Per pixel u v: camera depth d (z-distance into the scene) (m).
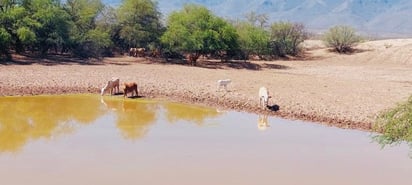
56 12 55.16
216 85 36.94
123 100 31.56
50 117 26.31
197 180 16.83
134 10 65.06
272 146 21.44
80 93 33.44
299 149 21.06
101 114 27.42
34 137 22.11
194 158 19.34
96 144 21.06
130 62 56.12
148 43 64.44
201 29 60.50
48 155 19.28
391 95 34.66
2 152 19.59
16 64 45.34
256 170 18.09
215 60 65.19
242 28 77.06
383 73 57.16
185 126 24.97
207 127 24.81
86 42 59.91
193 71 48.91
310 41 101.94
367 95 34.28
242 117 27.41
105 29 65.19
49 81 35.78
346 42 86.25
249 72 52.41
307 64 70.50
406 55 73.94
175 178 16.97
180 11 67.62
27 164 18.11
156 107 29.84
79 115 26.98
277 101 30.42
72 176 16.89
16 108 28.39
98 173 17.27
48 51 58.03
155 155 19.61
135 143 21.39
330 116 26.77
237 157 19.64
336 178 17.50
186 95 32.72
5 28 50.97
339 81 44.72
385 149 21.27
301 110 28.12
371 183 17.09
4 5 53.25
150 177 17.00
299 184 16.77
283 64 67.88
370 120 25.80
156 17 66.44
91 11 63.59
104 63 52.66
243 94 32.88
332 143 22.14
